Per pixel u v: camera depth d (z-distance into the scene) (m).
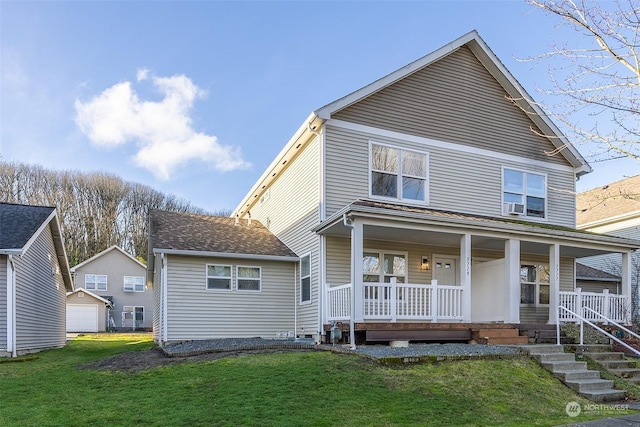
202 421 5.31
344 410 5.79
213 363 8.37
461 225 11.34
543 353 9.25
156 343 16.62
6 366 10.25
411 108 13.88
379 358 7.92
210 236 15.09
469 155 14.55
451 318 11.14
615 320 12.71
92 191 46.38
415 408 6.05
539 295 15.11
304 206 13.84
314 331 12.80
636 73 6.92
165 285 13.34
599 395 7.60
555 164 16.00
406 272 13.34
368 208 10.29
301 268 14.09
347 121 12.98
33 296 14.65
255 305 14.20
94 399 6.45
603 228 22.61
